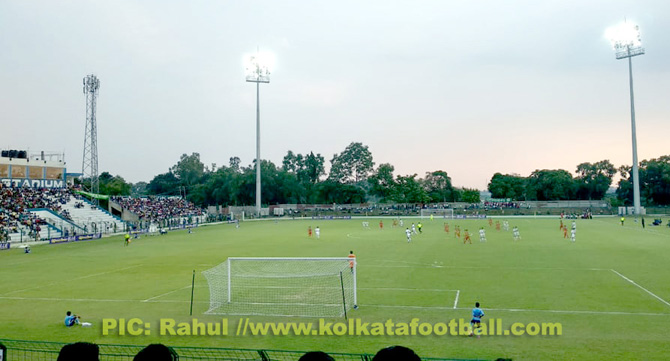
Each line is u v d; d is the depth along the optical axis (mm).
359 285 29938
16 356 16797
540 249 48281
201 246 57312
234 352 17266
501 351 17078
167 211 108875
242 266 38281
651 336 18578
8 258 47719
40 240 64938
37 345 18375
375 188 164250
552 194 155875
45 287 31266
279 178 154000
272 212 145000
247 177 149500
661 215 112000
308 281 31031
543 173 159750
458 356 16594
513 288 28359
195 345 18391
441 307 23938
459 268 36625
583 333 19125
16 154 90438
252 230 85188
